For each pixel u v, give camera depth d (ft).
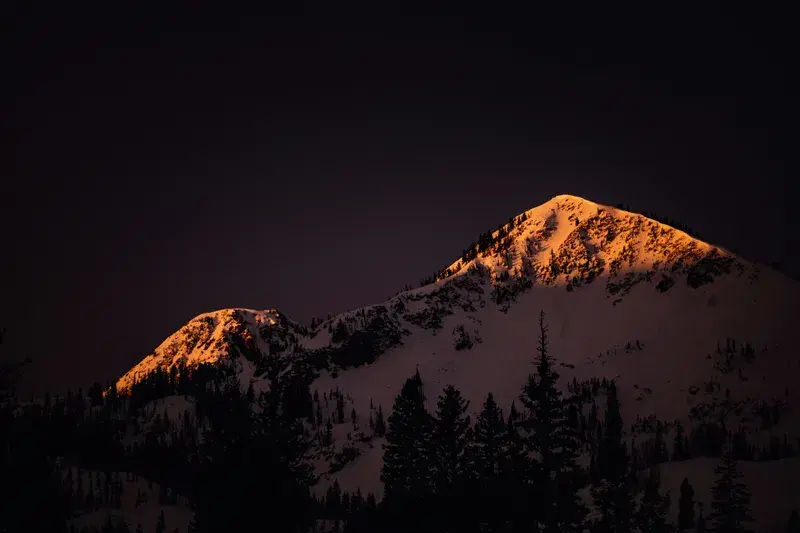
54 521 629.51
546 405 492.13
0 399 481.05
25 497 613.11
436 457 569.23
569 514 483.51
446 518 512.63
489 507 498.28
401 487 565.94
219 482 574.97
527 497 484.74
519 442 501.15
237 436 623.77
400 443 590.96
